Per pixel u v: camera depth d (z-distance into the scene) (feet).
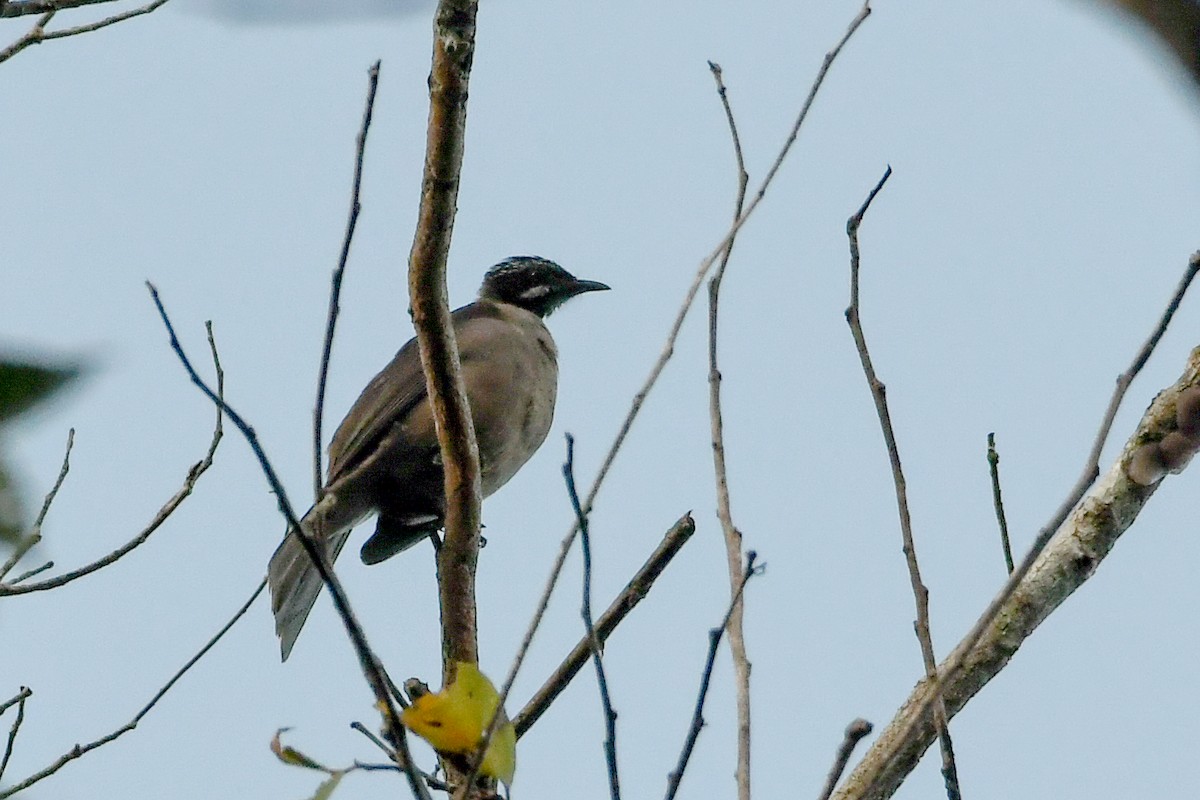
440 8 30.66
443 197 31.73
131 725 32.24
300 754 23.16
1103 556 31.63
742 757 24.71
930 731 29.14
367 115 25.82
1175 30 10.77
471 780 22.98
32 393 12.88
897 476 27.99
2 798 26.86
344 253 25.53
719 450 29.09
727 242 27.04
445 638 31.94
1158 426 31.91
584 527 23.77
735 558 27.53
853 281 29.63
